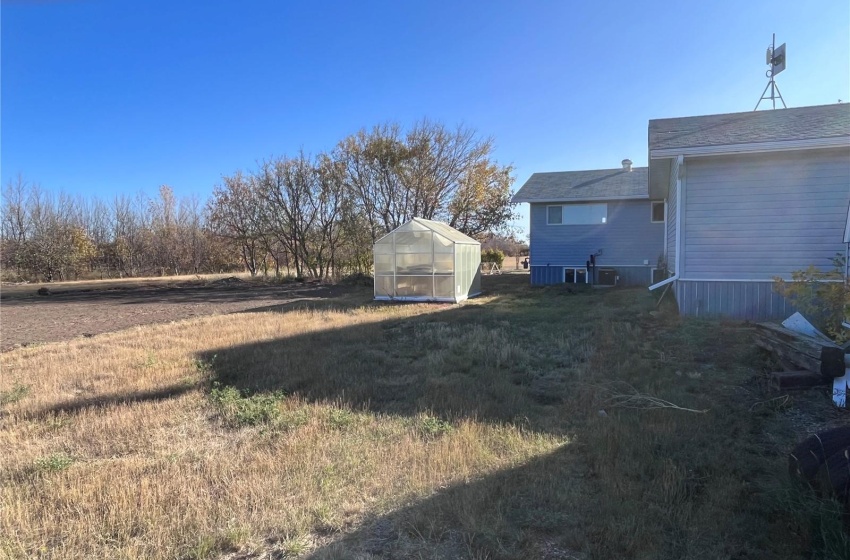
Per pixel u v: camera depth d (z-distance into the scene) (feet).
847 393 14.69
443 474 10.93
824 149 26.61
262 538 8.82
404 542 8.55
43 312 50.26
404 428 13.87
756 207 28.27
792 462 9.55
